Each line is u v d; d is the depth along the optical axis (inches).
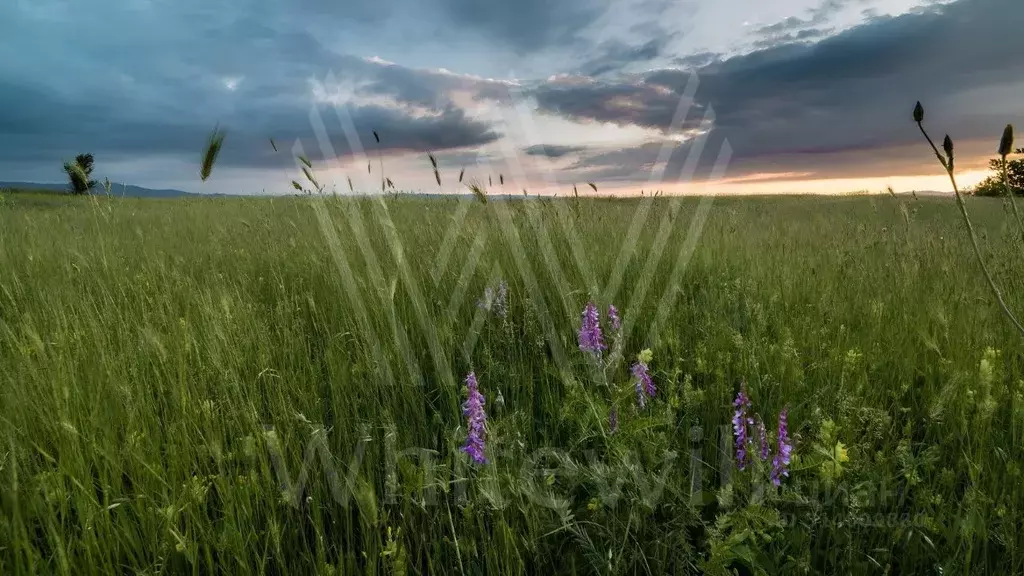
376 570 65.1
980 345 115.4
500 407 91.7
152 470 71.0
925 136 54.4
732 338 115.0
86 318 121.0
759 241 249.0
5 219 292.7
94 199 221.6
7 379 83.5
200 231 279.9
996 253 184.4
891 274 174.7
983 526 66.9
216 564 68.9
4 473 65.6
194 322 127.9
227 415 92.4
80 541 63.8
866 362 112.2
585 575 70.5
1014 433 84.5
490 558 67.4
